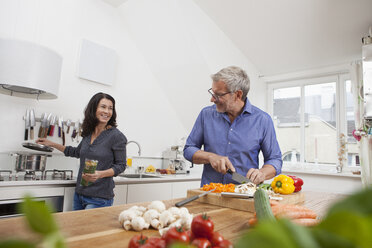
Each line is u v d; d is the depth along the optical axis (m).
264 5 3.18
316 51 3.54
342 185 3.39
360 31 3.08
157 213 0.96
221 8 3.30
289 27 3.35
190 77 3.53
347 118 3.73
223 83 1.74
